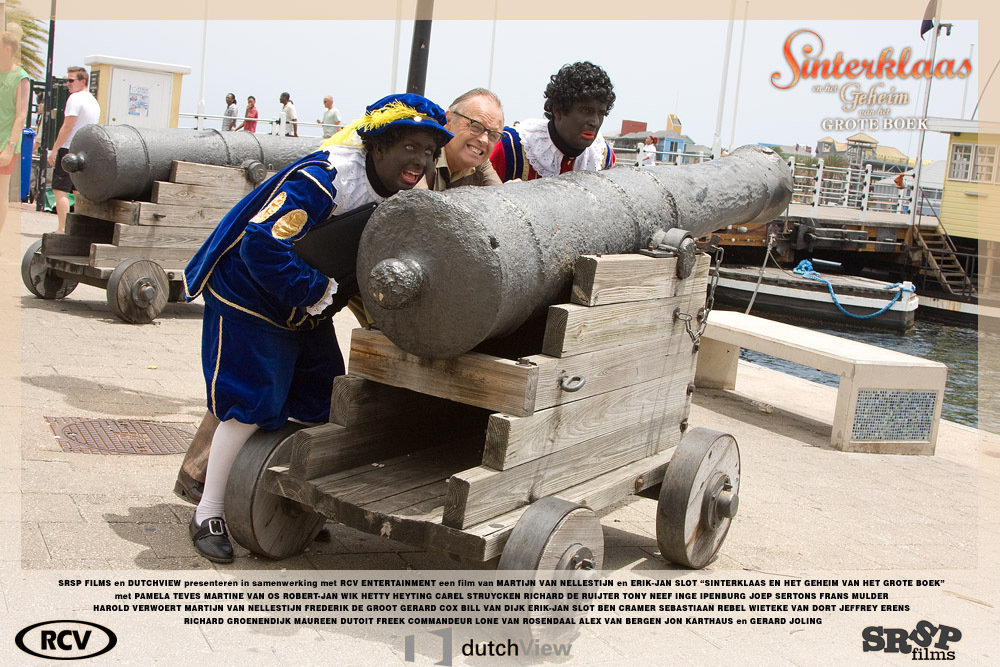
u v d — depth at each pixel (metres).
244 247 3.04
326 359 3.53
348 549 3.59
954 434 7.44
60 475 3.90
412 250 2.83
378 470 3.29
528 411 2.91
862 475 5.70
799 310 21.06
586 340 3.11
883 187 29.98
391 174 3.12
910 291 20.44
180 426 4.77
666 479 3.55
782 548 4.19
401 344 2.95
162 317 7.60
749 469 5.53
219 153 7.66
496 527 2.84
